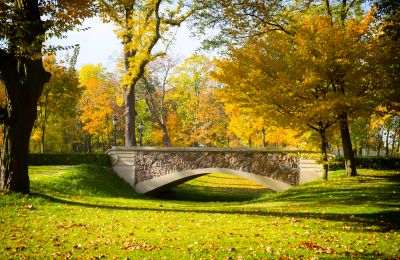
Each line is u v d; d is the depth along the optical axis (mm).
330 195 18500
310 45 19406
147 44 28391
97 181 26656
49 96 36062
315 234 10336
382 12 19234
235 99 20484
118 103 49656
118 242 9242
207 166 29688
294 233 10438
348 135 23141
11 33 12578
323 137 21656
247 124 38156
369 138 42094
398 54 18547
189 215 13898
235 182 40281
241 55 20406
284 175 27922
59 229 10680
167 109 51906
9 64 14070
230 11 21062
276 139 32750
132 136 31297
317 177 27156
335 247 8914
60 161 33094
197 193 33625
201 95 47875
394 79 18641
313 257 7953
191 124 50406
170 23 28703
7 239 9422
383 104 18859
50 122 40188
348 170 23234
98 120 49406
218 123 48719
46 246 8781
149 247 8758
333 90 20453
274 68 19984
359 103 18531
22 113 14906
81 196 21000
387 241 9602
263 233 10461
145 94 43500
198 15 23203
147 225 11617
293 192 22156
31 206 13789
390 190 17953
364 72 18984
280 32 22562
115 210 14906
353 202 16047
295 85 18859
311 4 23812
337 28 19125
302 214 13906
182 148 30281
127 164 31312
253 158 28656
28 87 14852
